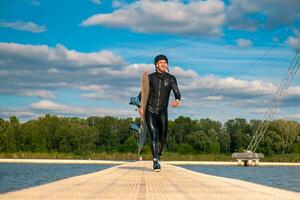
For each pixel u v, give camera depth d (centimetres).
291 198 866
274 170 9212
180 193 946
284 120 17275
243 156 12238
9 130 15088
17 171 6294
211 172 7469
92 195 880
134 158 14538
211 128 19538
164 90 1911
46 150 15650
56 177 4694
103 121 18425
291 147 16738
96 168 7569
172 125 18375
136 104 1994
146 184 1195
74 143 16138
